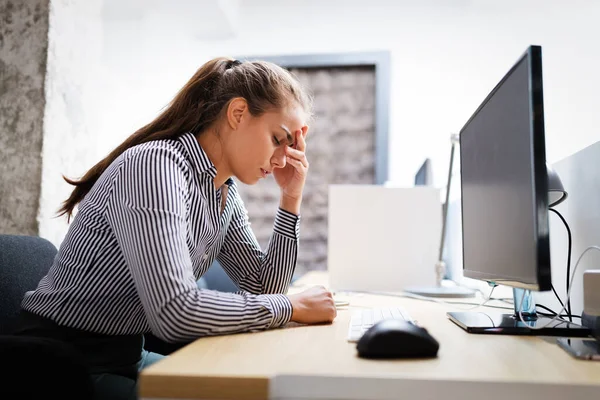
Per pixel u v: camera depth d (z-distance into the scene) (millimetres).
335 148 3713
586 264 1190
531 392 592
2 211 1811
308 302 1035
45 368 777
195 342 839
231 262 1427
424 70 3623
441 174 3500
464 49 3586
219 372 626
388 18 3682
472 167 1300
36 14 1841
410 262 2113
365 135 3695
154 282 878
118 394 946
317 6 3754
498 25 3547
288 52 3764
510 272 985
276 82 1150
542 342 878
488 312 1318
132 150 1032
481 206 1210
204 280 2576
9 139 1821
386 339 723
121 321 1066
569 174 1312
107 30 3459
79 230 1065
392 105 3645
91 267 1035
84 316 1037
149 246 896
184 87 1203
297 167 1386
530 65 859
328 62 3695
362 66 3717
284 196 1414
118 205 973
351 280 2117
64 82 1924
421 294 1823
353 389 610
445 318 1192
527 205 885
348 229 2133
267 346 809
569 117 3352
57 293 1045
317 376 615
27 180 1808
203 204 1120
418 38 3641
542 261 830
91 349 1054
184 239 946
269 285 1381
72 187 1972
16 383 771
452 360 725
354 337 848
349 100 3721
